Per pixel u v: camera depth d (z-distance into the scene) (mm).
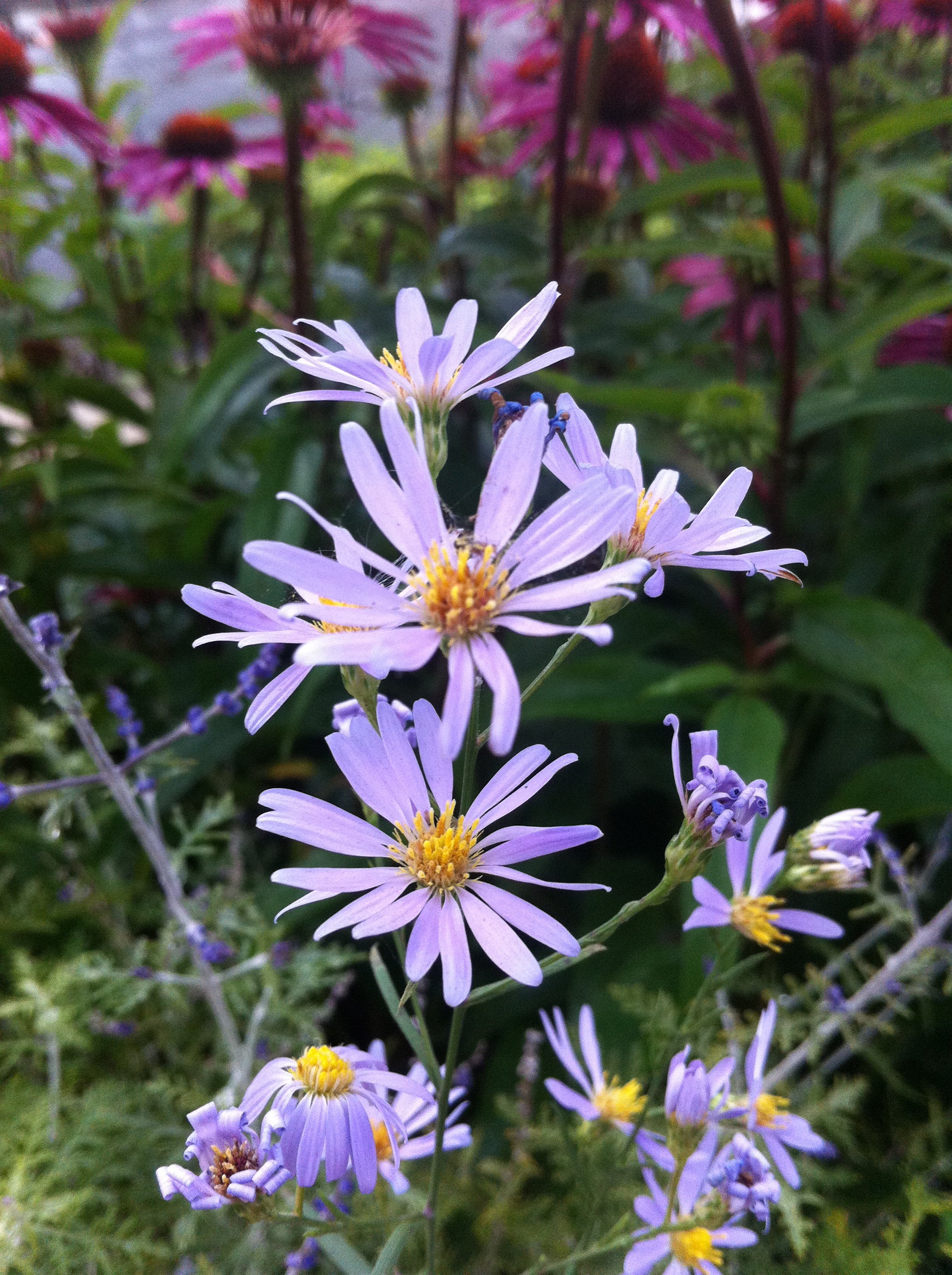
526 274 421
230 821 376
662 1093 208
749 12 503
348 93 569
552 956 155
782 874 195
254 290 480
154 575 419
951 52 476
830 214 385
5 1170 245
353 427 135
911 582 368
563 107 337
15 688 395
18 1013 291
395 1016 167
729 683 329
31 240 510
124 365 498
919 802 293
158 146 475
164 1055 302
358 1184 158
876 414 376
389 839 151
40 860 353
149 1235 240
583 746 397
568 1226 247
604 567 153
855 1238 227
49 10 551
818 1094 240
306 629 149
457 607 132
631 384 310
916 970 236
